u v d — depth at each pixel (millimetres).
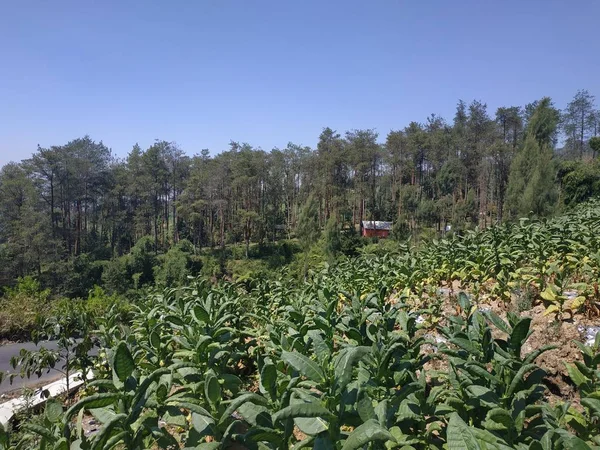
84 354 5297
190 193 57312
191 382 3516
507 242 7254
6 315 12008
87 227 70500
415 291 6867
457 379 2980
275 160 60000
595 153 48562
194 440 2855
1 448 2836
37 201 51562
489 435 2189
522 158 24031
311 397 2416
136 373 3277
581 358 3861
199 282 6445
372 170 56031
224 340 4066
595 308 4719
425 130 53906
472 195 39750
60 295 38406
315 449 2154
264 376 2559
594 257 5590
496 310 5520
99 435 2205
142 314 5684
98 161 62719
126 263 47219
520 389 2721
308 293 6297
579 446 1887
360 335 3564
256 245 55969
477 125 50781
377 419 2297
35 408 5355
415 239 36281
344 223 53531
